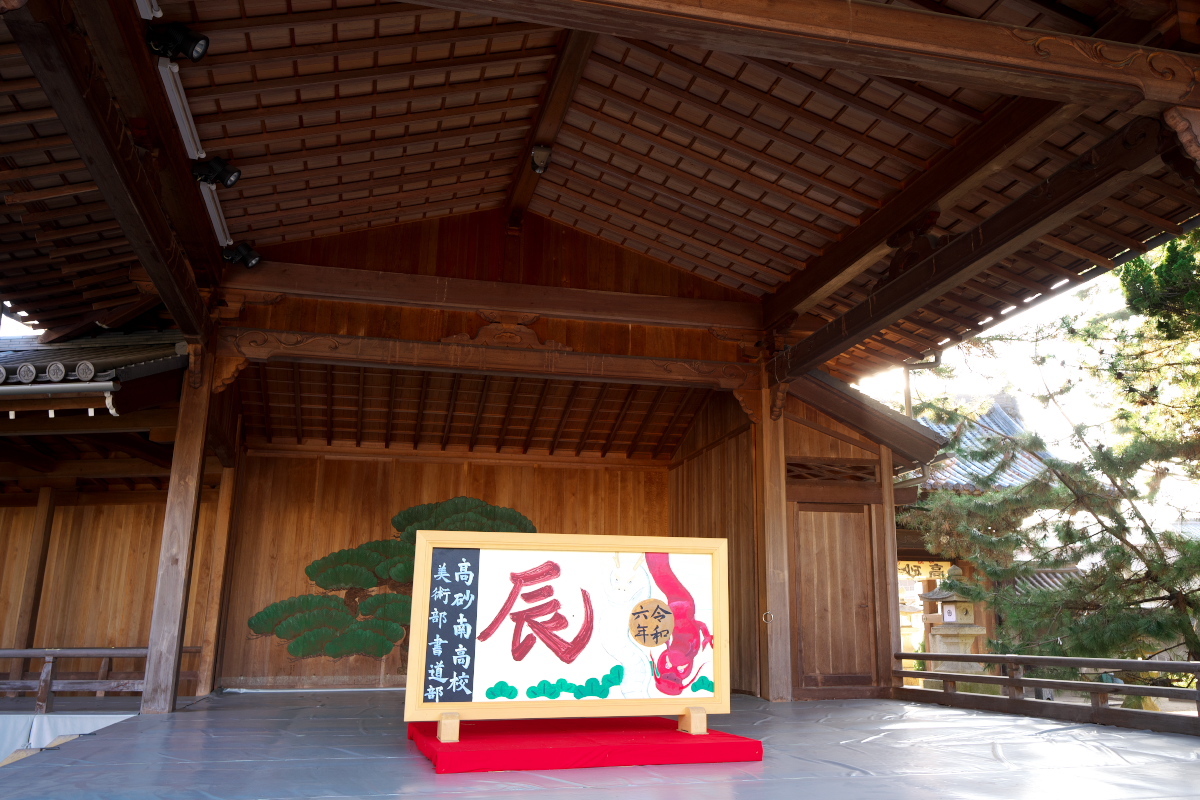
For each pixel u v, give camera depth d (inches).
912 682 461.4
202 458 266.8
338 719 239.6
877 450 337.7
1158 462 329.7
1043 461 350.3
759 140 230.5
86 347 286.4
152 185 180.9
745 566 331.3
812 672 313.4
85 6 138.6
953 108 190.7
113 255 250.1
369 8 180.7
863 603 323.6
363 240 298.4
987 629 421.1
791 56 138.9
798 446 331.9
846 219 252.2
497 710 164.2
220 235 261.6
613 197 287.9
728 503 352.8
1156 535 325.7
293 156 231.0
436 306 299.3
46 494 358.0
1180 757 176.1
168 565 255.9
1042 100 175.5
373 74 201.8
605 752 157.4
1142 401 354.3
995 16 162.6
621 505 427.8
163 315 324.2
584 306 310.3
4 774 147.6
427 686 162.1
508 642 167.9
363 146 237.3
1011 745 192.7
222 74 188.1
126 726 219.0
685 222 288.2
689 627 180.2
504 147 267.7
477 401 379.9
